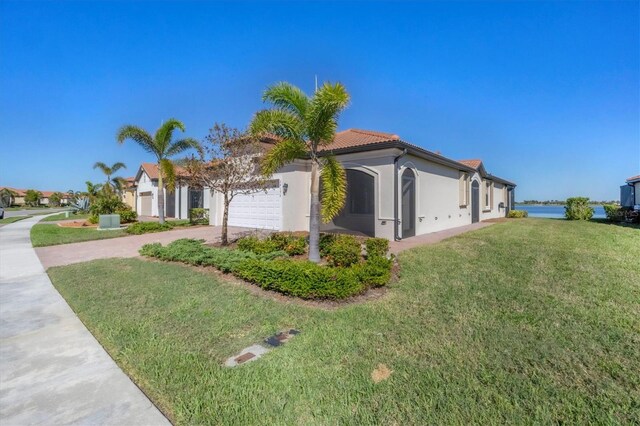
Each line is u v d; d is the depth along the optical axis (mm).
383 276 5711
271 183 14805
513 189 32719
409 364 3086
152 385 2834
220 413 2424
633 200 21812
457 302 4883
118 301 5184
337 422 2299
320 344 3549
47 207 67438
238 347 3576
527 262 7582
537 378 2828
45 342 3812
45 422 2379
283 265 5609
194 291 5688
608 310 4441
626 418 2326
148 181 31594
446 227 16547
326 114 7648
